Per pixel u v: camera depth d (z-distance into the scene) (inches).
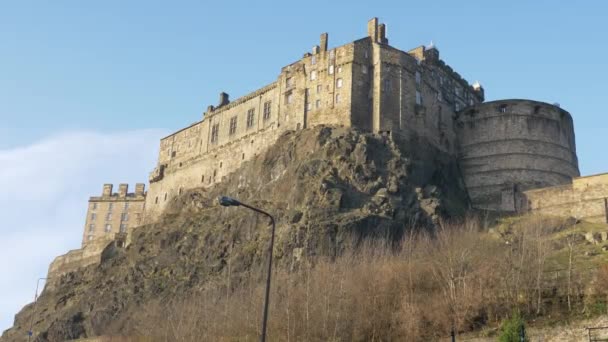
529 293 2896.2
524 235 3427.7
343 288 3125.0
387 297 3088.1
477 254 3240.7
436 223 4266.7
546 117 5280.5
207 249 4685.0
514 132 5182.1
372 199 4340.6
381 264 3380.9
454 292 2938.0
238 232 4596.5
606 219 4237.2
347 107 4857.3
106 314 4753.9
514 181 5034.5
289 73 5329.7
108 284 5191.9
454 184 5078.7
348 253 3627.0
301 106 5113.2
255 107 5580.7
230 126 5782.5
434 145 5093.5
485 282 2957.7
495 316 2824.8
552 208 4571.9
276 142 5108.3
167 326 3548.2
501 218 4638.3
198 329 3361.2
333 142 4704.7
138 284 4830.2
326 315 2960.1
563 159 5255.9
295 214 4279.0
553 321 2677.2
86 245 6525.6
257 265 4148.6
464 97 5787.4
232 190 5265.8
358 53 5012.3
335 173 4544.8
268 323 3083.2
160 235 5265.8
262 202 4709.6
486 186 5123.0
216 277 4343.0
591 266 3203.7
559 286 2928.2
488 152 5211.6
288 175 4739.2
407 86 5032.0
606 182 4330.7
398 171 4559.5
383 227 4114.2
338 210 4234.7
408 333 2834.6
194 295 4151.1
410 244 3668.8
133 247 5472.4
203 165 5915.4
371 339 2930.6
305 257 3941.9
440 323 2834.6
